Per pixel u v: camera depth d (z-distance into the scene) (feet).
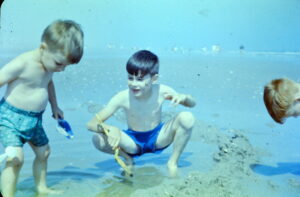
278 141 5.83
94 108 7.93
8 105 3.94
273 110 4.57
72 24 4.05
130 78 4.77
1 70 3.80
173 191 3.84
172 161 4.84
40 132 4.16
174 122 4.89
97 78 12.17
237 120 7.08
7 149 3.78
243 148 5.39
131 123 5.19
